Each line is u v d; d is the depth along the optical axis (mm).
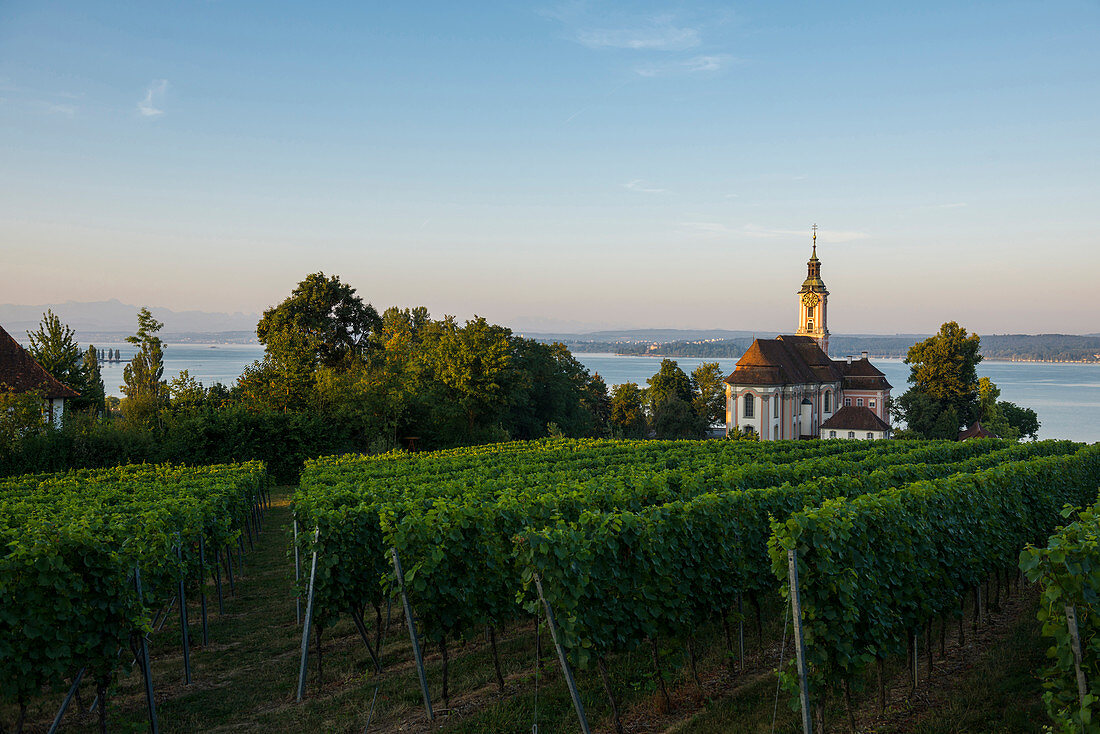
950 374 75438
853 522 9094
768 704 9219
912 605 9695
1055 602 7055
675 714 9242
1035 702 8641
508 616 11531
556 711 9359
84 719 9875
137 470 25453
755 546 11875
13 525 13156
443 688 9945
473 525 10797
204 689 10805
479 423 57094
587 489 14195
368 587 11727
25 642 8484
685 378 94250
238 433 37344
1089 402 199250
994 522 12727
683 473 17266
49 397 38281
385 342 70750
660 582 9828
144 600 10477
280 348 46094
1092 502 19953
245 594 16359
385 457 29734
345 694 10406
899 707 9164
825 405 81875
